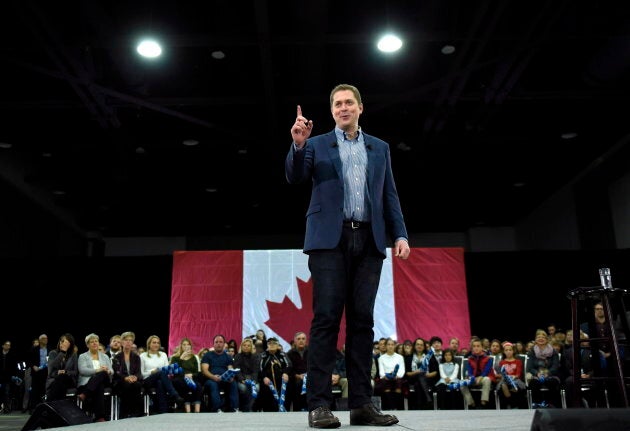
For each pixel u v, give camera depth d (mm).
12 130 10602
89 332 11820
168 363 7523
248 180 13242
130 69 8352
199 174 12844
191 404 7059
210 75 9203
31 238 12742
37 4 6613
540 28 7609
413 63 8828
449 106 9461
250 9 7508
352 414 1902
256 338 8969
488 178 13078
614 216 11453
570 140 11039
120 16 7535
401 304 10305
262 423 2000
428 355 7977
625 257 11219
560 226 13883
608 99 9203
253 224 16469
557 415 838
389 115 10492
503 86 8961
